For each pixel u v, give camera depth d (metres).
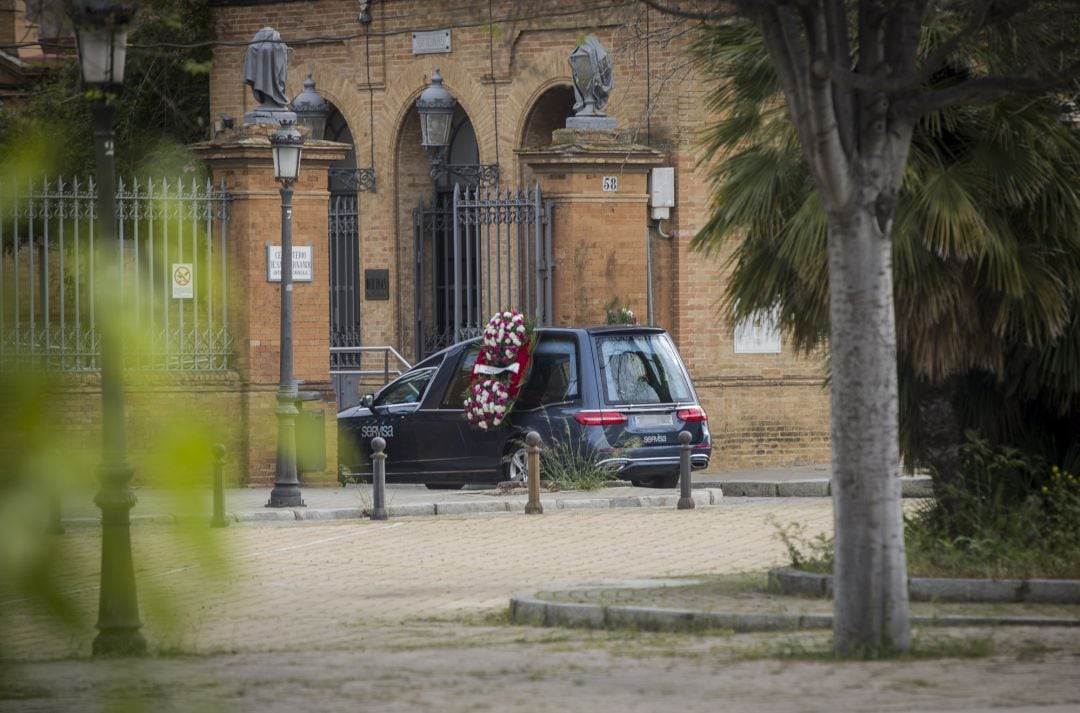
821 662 22.30
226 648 25.80
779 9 22.86
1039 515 32.44
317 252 60.94
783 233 32.84
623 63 68.00
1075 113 32.28
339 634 28.08
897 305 31.11
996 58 31.20
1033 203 31.42
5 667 4.98
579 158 64.06
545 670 22.14
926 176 31.06
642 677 21.06
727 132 34.16
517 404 56.50
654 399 55.62
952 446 33.69
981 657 22.34
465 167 74.75
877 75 22.73
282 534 46.16
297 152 52.56
